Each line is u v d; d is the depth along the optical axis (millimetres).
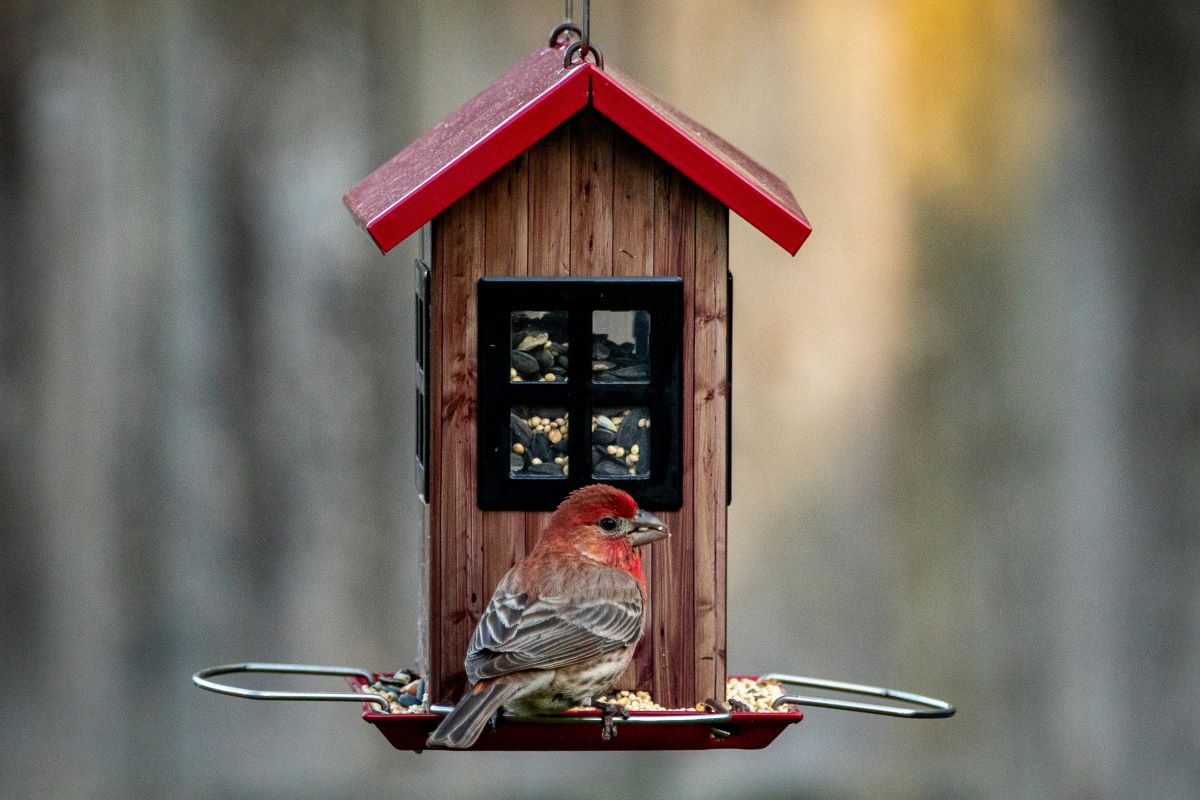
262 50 13219
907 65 13625
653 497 9477
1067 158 13727
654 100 10195
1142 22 13781
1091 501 13742
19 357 13141
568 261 9312
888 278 13656
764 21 13531
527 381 9414
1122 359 13766
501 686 9008
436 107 13305
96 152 13164
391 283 13305
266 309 13242
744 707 9477
